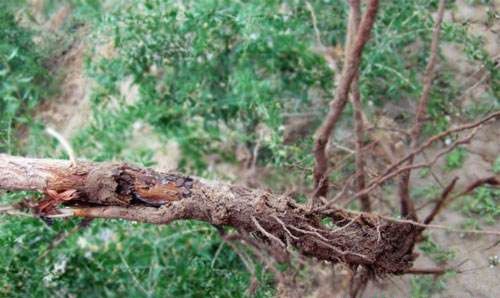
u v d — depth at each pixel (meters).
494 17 4.45
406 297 3.52
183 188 2.36
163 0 4.18
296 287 3.06
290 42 3.97
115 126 3.96
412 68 4.30
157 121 4.02
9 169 2.29
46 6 5.07
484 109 4.08
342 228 2.49
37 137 4.10
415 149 2.88
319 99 4.28
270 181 3.86
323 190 2.97
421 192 3.84
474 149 3.98
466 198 3.76
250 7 3.93
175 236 3.44
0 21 4.59
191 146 4.03
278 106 3.97
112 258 3.42
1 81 4.38
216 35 4.09
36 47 4.88
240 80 3.84
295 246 2.55
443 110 4.15
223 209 2.38
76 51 4.98
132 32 4.09
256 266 3.39
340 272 3.37
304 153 3.89
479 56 4.21
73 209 2.37
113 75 4.16
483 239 3.65
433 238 3.70
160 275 3.41
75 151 3.83
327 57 4.30
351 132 4.02
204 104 4.05
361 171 2.98
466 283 3.52
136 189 2.34
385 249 2.59
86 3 4.47
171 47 4.14
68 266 3.42
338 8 4.24
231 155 4.12
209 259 3.47
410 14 4.17
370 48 4.09
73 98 4.75
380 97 4.21
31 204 2.38
